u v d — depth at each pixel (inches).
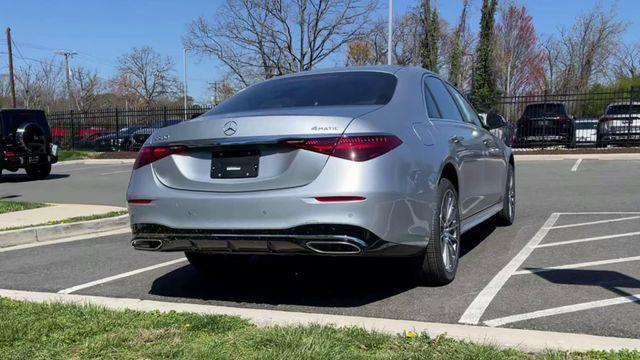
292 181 151.9
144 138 1098.7
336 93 182.9
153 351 131.6
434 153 175.5
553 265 203.8
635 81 1861.5
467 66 1642.5
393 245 154.3
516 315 153.3
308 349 127.3
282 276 209.3
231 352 129.3
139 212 169.6
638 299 162.6
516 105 991.6
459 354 122.8
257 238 153.7
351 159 148.8
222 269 214.1
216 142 160.4
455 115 221.6
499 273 196.2
